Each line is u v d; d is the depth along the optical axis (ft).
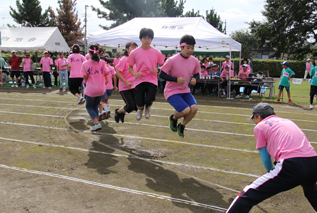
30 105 31.07
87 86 19.13
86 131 20.74
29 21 132.36
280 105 35.40
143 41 15.29
